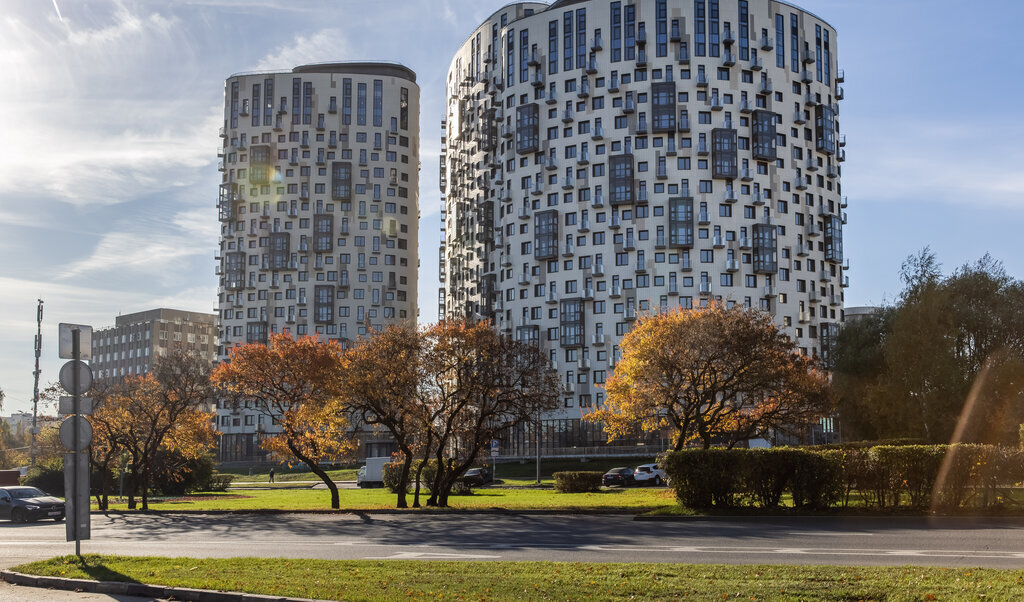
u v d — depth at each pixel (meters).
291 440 45.62
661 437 104.50
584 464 104.88
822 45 126.88
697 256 115.06
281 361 45.97
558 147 122.12
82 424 20.20
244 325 155.12
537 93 125.25
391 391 42.47
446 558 19.81
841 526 25.25
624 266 116.69
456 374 44.31
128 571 17.64
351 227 156.88
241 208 158.38
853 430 77.38
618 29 120.25
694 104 117.25
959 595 12.89
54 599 15.49
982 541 20.75
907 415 59.09
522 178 125.62
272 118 158.12
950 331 58.22
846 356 78.81
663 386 49.34
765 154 116.62
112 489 77.31
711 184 116.38
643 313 63.81
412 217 164.00
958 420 56.31
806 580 14.62
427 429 43.75
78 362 20.19
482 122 133.38
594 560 18.69
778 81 120.62
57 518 38.31
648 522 28.55
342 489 78.56
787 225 118.94
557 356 119.19
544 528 27.33
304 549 22.70
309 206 156.25
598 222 118.62
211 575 16.89
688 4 118.69
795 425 52.38
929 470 28.22
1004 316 59.41
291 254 155.12
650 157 117.12
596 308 117.50
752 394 49.22
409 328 44.69
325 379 44.78
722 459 30.47
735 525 26.47
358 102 160.00
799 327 118.19
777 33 121.62
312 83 159.00
